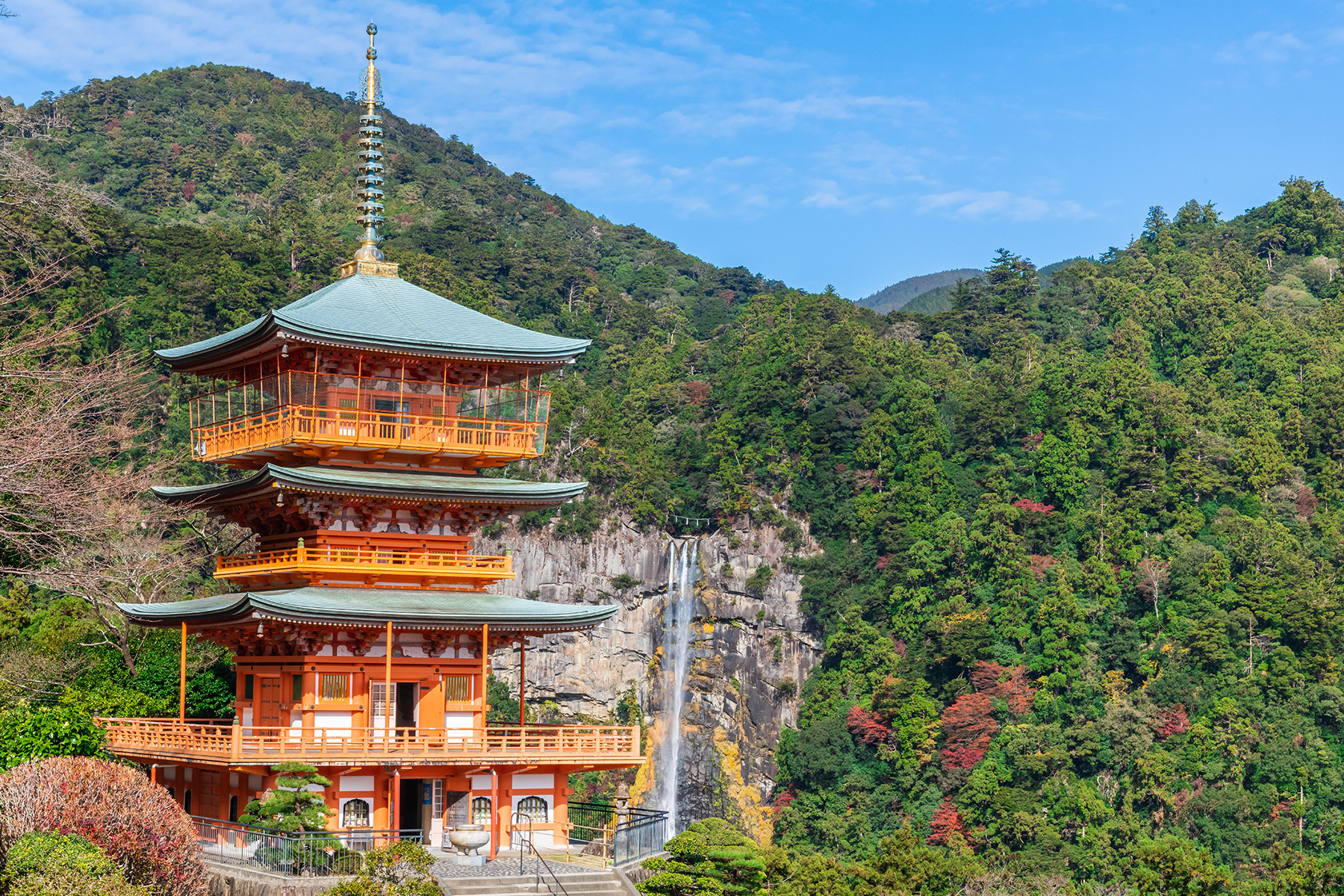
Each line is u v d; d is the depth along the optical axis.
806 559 172.88
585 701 168.38
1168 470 180.00
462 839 47.16
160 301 162.38
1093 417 185.00
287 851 42.03
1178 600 157.88
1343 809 131.50
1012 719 143.50
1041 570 162.62
